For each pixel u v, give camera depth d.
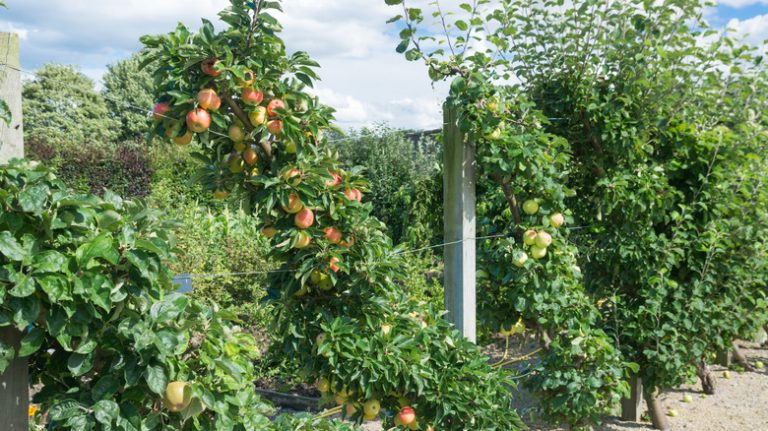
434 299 6.32
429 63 3.46
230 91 2.55
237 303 6.00
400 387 3.11
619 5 4.08
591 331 4.05
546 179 3.74
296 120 2.62
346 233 2.91
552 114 4.55
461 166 3.51
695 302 4.56
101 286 1.76
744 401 5.62
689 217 4.60
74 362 1.83
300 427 2.76
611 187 4.32
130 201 2.01
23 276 1.67
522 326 4.24
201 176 2.77
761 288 5.40
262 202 2.73
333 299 3.00
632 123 4.35
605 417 5.22
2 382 1.83
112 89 28.92
